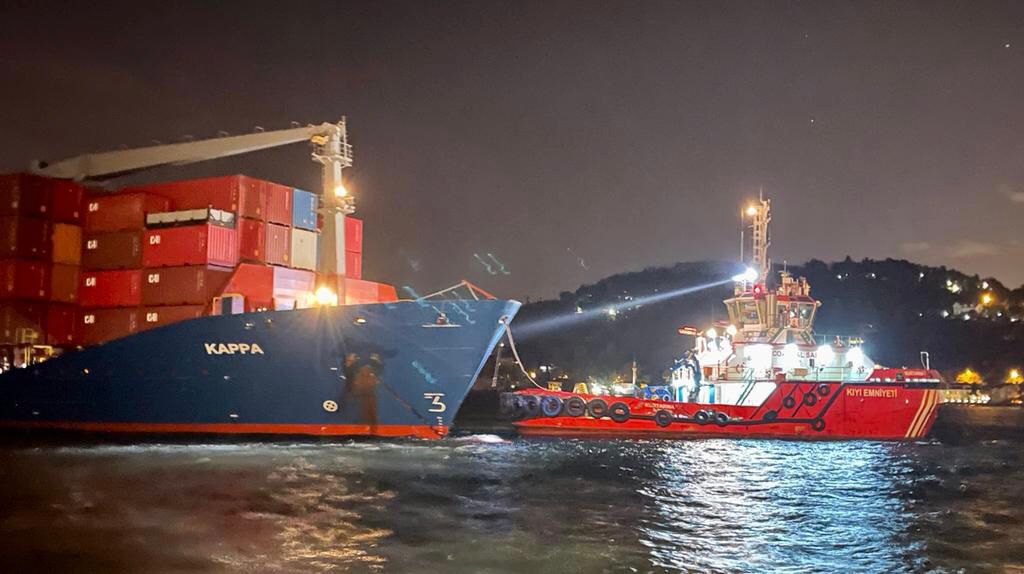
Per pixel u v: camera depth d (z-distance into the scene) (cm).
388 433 2975
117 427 3073
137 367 3008
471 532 1844
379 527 1866
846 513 2198
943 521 2119
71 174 3659
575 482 2519
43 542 1686
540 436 3762
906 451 3641
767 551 1775
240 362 2934
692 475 2731
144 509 1989
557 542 1777
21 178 3209
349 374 2919
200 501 2084
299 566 1557
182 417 3019
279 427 2989
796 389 3831
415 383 2922
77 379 3067
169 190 3341
